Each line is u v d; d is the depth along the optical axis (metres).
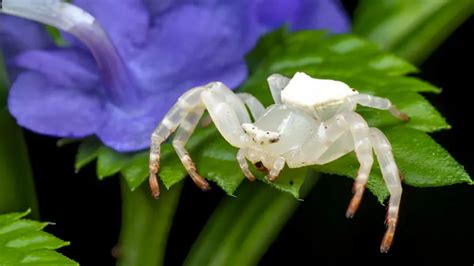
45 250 0.07
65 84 0.08
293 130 0.08
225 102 0.08
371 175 0.07
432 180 0.07
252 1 0.08
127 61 0.08
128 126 0.08
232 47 0.08
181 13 0.08
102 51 0.08
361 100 0.08
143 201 0.08
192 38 0.08
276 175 0.07
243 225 0.08
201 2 0.08
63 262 0.07
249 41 0.08
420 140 0.08
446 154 0.08
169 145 0.08
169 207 0.08
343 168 0.08
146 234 0.08
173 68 0.08
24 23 0.08
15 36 0.08
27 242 0.07
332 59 0.08
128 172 0.08
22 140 0.08
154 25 0.08
